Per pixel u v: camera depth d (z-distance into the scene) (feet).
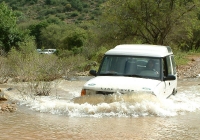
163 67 32.17
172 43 110.63
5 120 26.45
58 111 29.48
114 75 31.58
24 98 35.63
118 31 105.70
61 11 440.86
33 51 76.74
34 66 53.78
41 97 37.32
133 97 28.43
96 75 32.35
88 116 27.61
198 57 129.29
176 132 23.31
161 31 103.14
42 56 66.95
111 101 28.63
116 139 21.48
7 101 34.86
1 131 23.18
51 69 57.11
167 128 24.34
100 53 99.04
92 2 462.19
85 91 29.58
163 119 27.12
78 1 454.81
